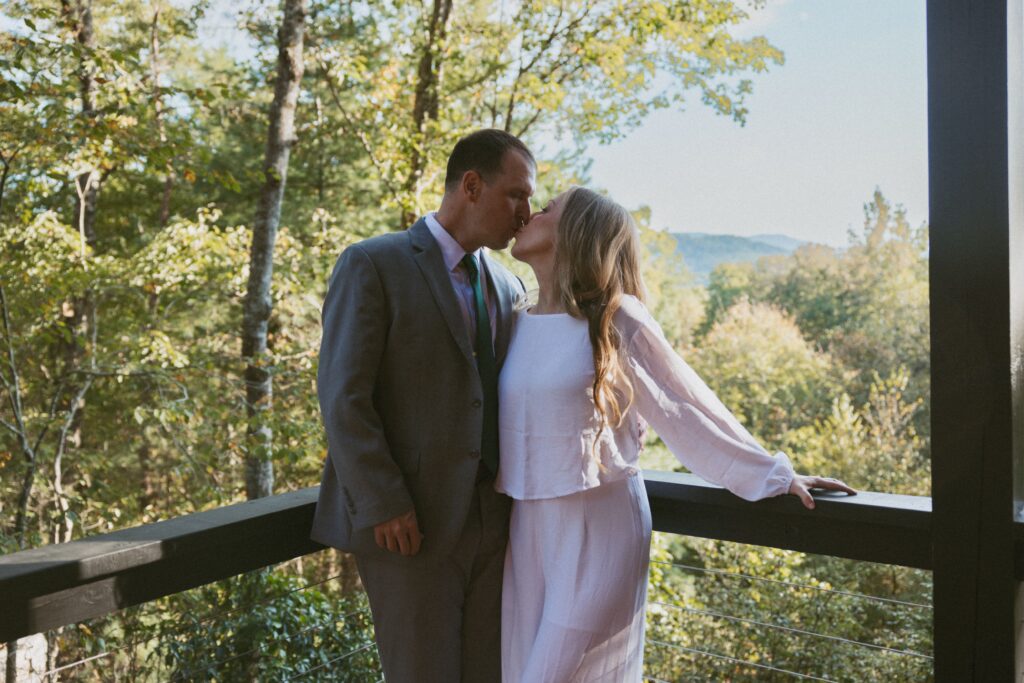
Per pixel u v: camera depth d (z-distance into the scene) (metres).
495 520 1.93
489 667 1.99
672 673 5.71
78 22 6.10
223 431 7.57
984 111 1.40
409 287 1.80
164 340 7.89
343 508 1.88
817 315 25.75
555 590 1.83
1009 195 1.40
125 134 6.07
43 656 2.85
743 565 7.52
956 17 1.41
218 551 1.83
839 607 6.82
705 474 1.90
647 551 1.91
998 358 1.44
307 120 13.03
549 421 1.83
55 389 8.03
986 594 1.51
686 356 23.66
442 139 9.24
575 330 1.86
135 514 9.80
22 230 7.52
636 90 10.48
